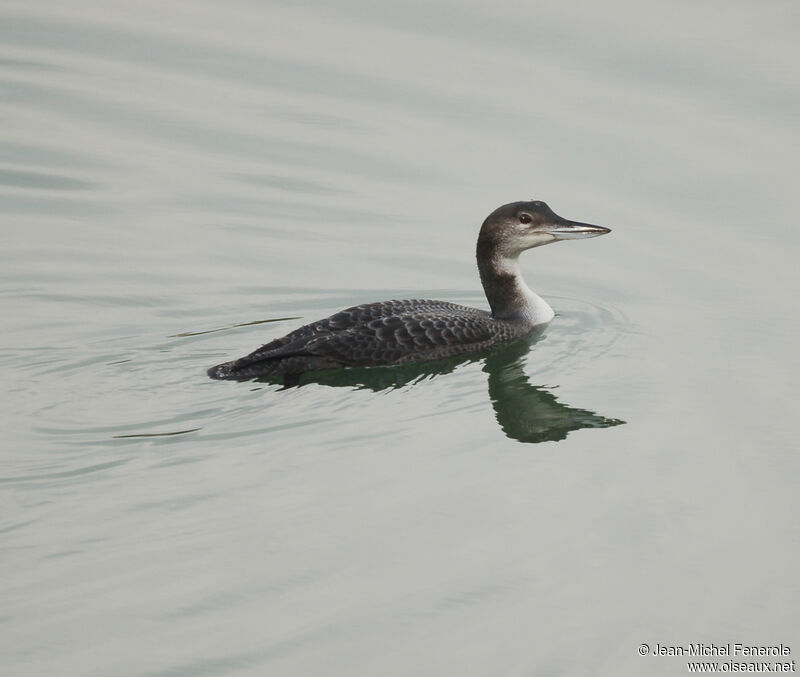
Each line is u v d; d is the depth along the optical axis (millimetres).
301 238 17344
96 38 23188
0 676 8578
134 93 21203
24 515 10445
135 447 11625
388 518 10750
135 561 9930
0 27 23578
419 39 22453
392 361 13523
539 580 9992
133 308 15258
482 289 16172
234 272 16375
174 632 9141
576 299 16016
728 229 17234
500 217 14742
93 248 16859
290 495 11008
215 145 19750
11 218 17594
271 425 12195
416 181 18641
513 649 9141
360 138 19766
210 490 10977
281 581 9797
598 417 12859
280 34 23062
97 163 19219
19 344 14055
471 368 13914
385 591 9758
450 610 9562
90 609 9336
